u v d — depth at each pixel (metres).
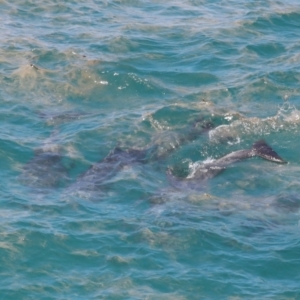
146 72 73.69
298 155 59.53
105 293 42.31
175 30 85.50
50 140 59.91
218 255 46.16
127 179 54.59
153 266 44.81
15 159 56.56
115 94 69.56
